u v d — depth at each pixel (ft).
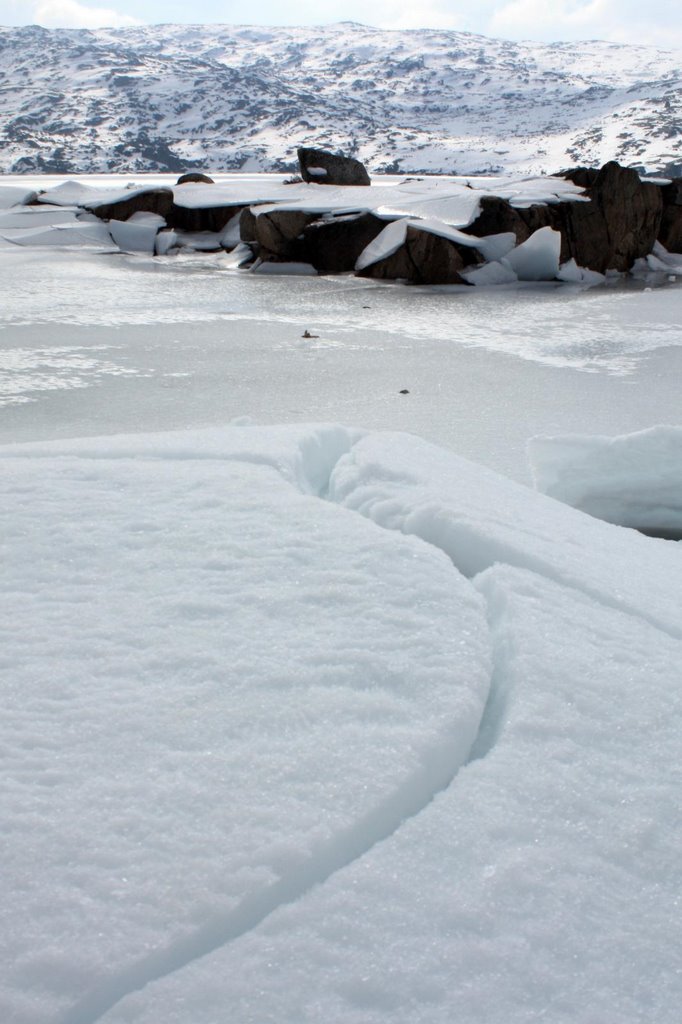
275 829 3.93
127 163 453.99
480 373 29.27
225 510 7.57
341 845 3.94
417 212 61.98
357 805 4.09
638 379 28.50
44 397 24.84
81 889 3.59
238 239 71.36
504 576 6.60
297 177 81.82
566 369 30.04
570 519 9.29
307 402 24.89
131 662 5.23
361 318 41.93
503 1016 3.20
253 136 516.32
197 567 6.49
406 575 6.36
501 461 19.02
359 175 80.69
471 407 24.52
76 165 444.55
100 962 3.28
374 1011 3.19
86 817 3.97
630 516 16.07
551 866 3.86
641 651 5.78
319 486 10.06
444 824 4.07
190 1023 3.13
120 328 36.86
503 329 39.11
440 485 8.74
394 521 7.88
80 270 56.75
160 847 3.81
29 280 50.62
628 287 56.34
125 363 29.89
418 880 3.75
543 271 59.11
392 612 5.84
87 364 29.48
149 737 4.54
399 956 3.40
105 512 7.53
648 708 5.08
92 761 4.35
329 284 55.42
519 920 3.59
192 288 50.65
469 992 3.28
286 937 3.47
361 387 26.99
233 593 6.09
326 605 5.93
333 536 7.02
